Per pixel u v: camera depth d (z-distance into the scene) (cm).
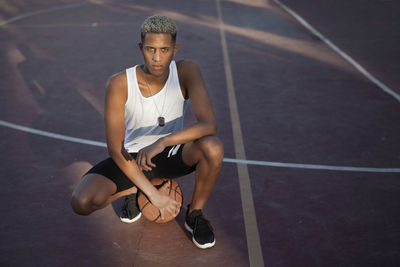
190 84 252
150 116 252
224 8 1079
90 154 393
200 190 265
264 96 533
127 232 285
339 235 279
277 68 639
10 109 495
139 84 246
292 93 541
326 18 948
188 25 911
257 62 668
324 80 584
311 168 363
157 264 256
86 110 494
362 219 295
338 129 439
